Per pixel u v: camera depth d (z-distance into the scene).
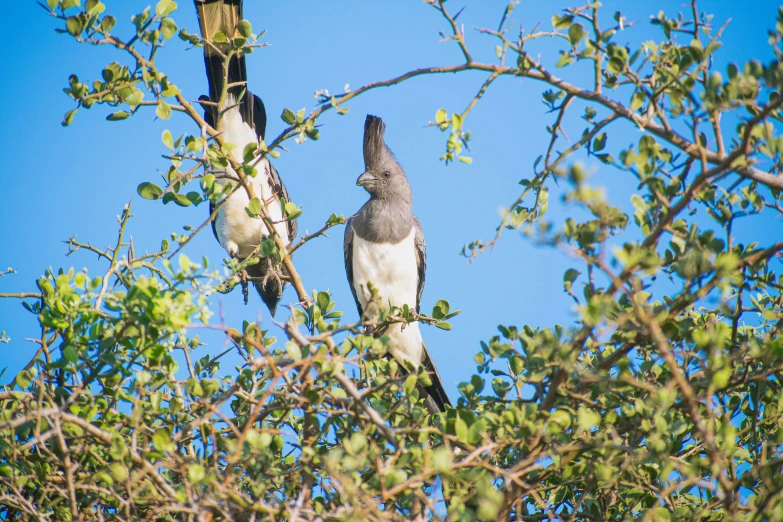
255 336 7.98
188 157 7.80
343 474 5.64
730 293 7.24
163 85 7.38
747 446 7.28
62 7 7.00
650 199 6.71
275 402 7.10
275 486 7.06
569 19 6.59
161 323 6.40
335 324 7.03
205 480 5.76
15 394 6.99
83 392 6.89
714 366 5.76
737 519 5.49
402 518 6.00
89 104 7.33
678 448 6.75
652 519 6.17
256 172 8.13
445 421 6.38
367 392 6.51
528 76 6.67
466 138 6.72
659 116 6.31
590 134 6.68
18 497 6.61
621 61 6.38
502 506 5.99
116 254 8.20
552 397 6.20
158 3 7.10
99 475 6.14
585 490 6.42
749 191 6.68
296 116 7.80
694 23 6.45
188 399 6.86
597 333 5.68
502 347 6.64
